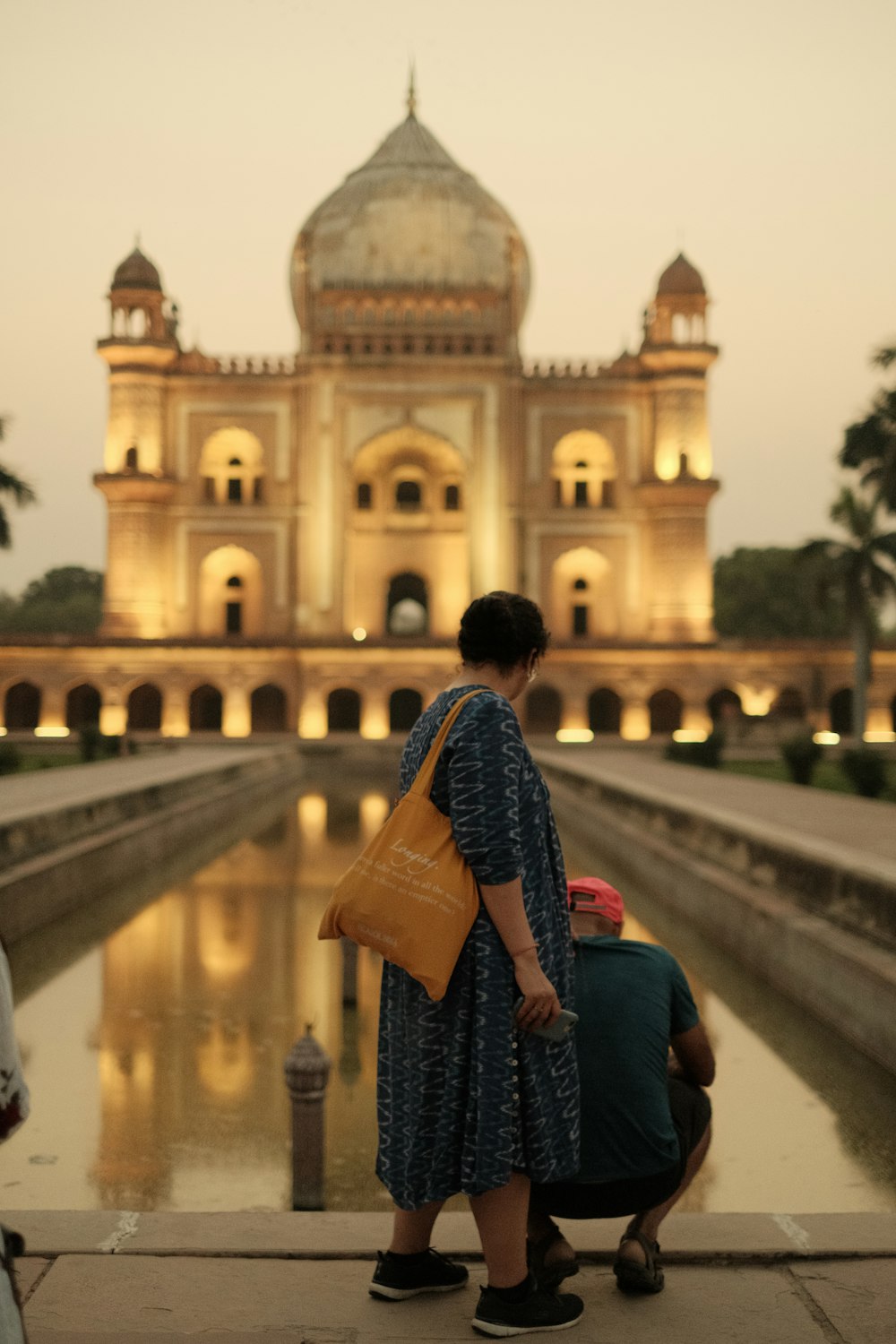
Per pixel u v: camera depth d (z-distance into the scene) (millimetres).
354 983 8688
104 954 10445
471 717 2738
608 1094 2947
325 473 45062
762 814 16062
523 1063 2730
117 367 44562
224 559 45812
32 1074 7219
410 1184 2752
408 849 2730
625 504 45875
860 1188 5512
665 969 3148
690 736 40906
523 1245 2791
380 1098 2893
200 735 41000
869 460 30938
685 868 12344
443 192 49312
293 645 42156
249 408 45531
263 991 9219
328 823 21312
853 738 42812
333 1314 2883
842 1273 3105
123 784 17125
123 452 44375
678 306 45656
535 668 3027
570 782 23438
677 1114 3201
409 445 45875
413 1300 2959
